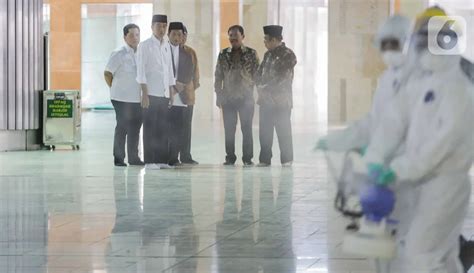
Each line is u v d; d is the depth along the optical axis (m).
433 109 5.19
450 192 5.25
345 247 5.33
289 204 11.66
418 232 5.30
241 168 16.97
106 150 21.42
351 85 29.67
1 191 13.19
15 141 21.11
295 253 8.05
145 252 8.19
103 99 43.16
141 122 17.42
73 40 38.44
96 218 10.41
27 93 21.16
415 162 5.17
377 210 5.23
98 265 7.57
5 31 20.62
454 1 14.27
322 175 15.53
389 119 5.35
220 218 10.43
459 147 5.18
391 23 5.41
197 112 31.59
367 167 5.27
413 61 5.32
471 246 6.01
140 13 41.47
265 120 17.25
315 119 36.12
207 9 29.78
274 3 34.34
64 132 21.30
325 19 36.75
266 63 17.11
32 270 7.37
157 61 16.73
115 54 17.16
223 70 17.33
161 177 15.33
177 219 10.36
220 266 7.49
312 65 37.00
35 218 10.42
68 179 14.95
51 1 38.34
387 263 5.41
